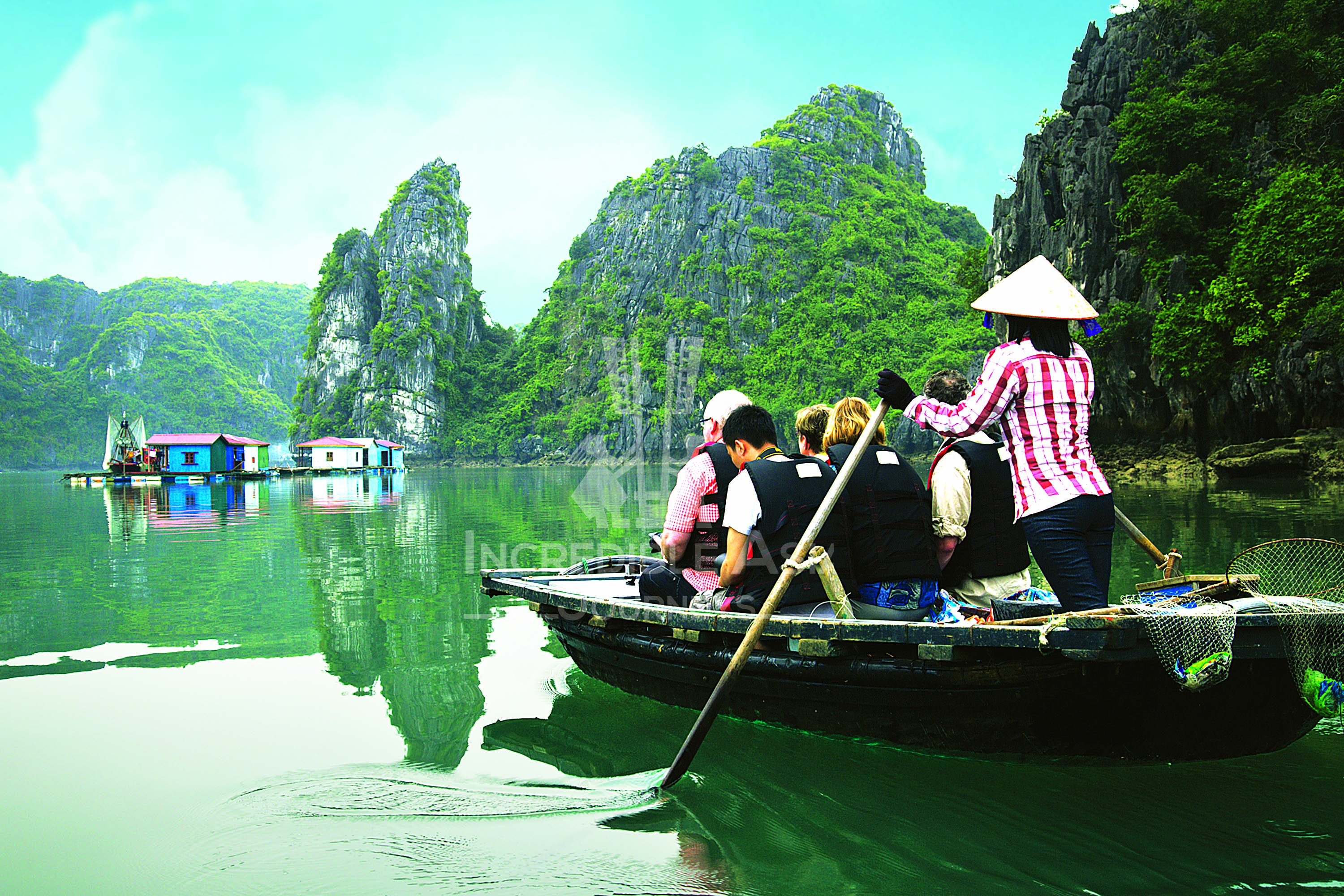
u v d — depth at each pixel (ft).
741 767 10.84
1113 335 100.53
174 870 8.04
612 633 13.66
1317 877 7.77
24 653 17.04
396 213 473.26
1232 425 92.63
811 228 402.93
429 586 25.88
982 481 11.87
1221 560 26.78
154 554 35.42
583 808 9.58
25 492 110.11
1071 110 121.08
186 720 12.72
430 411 426.10
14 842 8.67
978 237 446.19
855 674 10.93
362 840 8.73
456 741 11.84
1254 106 106.52
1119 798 9.61
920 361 307.58
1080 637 9.23
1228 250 98.37
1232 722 9.69
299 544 39.17
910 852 8.42
